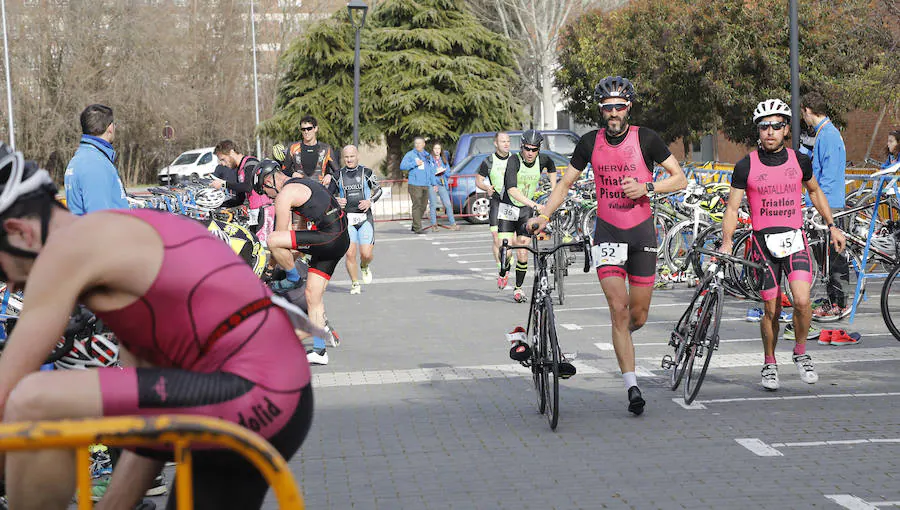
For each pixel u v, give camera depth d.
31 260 2.80
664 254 13.51
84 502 2.36
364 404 7.36
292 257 8.84
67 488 2.64
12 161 2.77
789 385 7.69
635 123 29.94
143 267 2.69
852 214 10.94
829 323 10.32
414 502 5.11
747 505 4.98
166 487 5.36
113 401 2.58
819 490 5.20
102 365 4.97
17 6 48.28
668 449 6.02
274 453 2.42
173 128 52.84
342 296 13.54
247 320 2.78
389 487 5.37
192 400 2.64
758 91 23.72
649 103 27.30
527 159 12.20
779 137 7.43
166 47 51.94
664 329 10.34
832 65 23.09
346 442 6.30
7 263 2.81
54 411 2.56
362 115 36.41
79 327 4.75
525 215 12.37
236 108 57.16
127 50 50.59
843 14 23.39
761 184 7.46
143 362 2.91
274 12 59.47
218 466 2.73
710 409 7.00
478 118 36.19
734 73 23.94
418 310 12.13
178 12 55.00
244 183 13.31
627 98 6.79
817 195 7.79
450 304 12.56
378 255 18.83
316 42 36.44
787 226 7.46
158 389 2.61
